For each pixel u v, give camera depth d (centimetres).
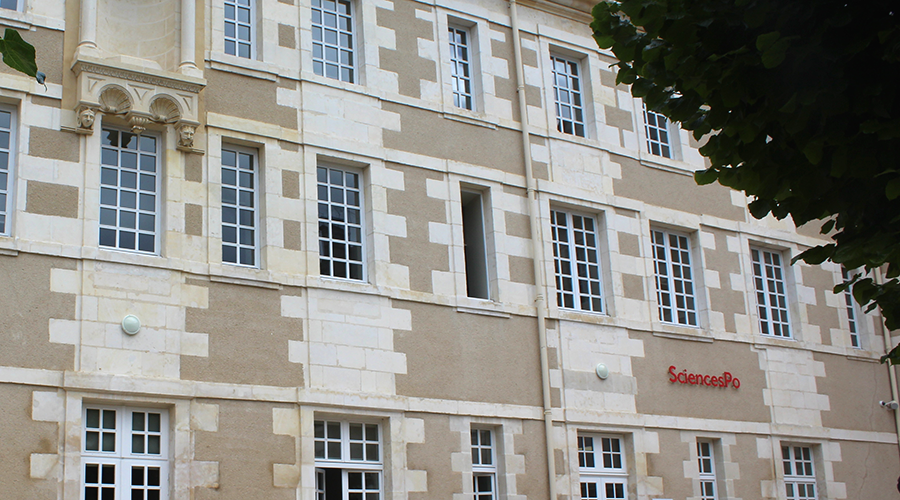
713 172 1028
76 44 1557
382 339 1691
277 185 1673
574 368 1892
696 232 2173
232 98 1675
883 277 2398
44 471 1373
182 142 1588
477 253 1919
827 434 2211
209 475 1484
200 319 1540
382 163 1789
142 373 1475
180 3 1659
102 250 1495
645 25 970
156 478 1469
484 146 1927
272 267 1628
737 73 914
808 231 2355
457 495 1688
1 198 1474
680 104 1031
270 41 1747
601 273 2027
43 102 1511
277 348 1591
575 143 2045
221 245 1606
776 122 938
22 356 1399
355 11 1886
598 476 1884
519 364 1828
